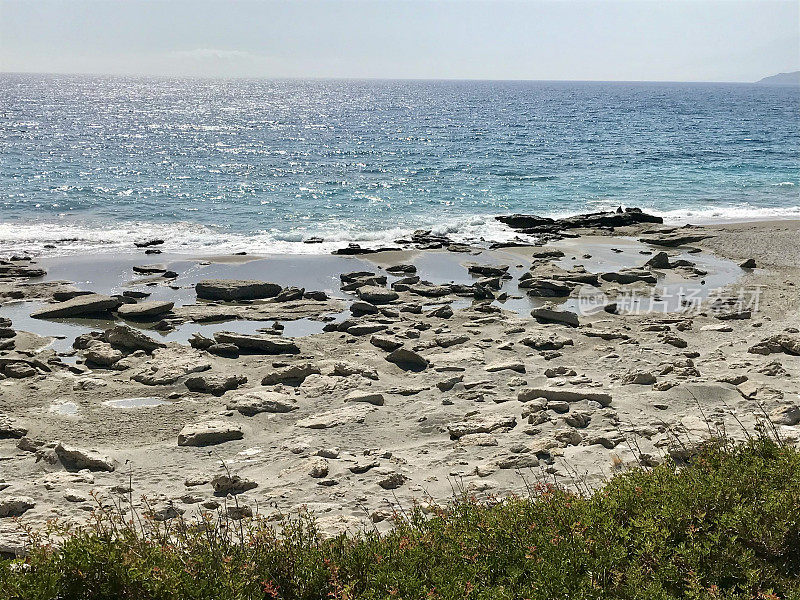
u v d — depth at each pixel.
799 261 26.47
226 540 6.99
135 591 5.88
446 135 80.00
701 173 50.19
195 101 170.12
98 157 53.94
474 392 13.99
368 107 151.88
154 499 9.51
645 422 11.84
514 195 41.16
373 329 18.72
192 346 17.44
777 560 6.30
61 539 7.91
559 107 155.75
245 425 12.59
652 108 154.25
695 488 6.87
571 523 6.55
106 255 26.77
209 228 31.58
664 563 5.96
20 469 10.89
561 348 17.00
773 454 7.87
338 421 12.55
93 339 17.62
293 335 18.80
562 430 11.43
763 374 14.11
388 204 37.81
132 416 13.18
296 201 38.03
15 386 14.67
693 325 18.86
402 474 10.27
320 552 6.37
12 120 92.00
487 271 24.88
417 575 5.86
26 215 33.12
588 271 25.31
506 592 5.64
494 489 9.52
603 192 42.56
